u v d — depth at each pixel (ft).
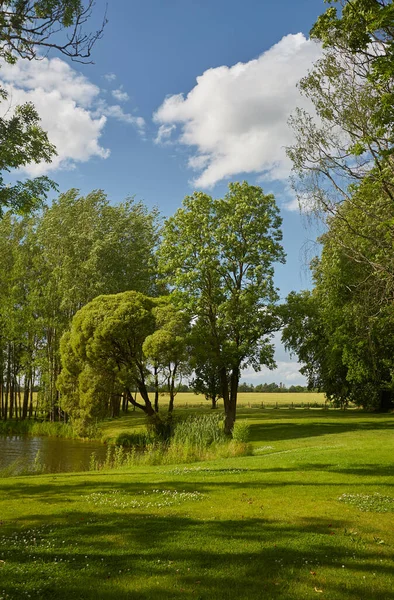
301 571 22.88
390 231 50.70
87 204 168.96
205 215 120.47
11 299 163.73
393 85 42.42
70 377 133.80
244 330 118.52
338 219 54.08
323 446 79.46
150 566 23.56
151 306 122.11
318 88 49.60
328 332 143.33
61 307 151.23
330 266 89.66
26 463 86.89
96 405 118.73
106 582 21.63
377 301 59.57
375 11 36.94
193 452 77.51
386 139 45.01
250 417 158.92
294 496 39.37
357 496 38.75
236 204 123.03
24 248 170.19
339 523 31.01
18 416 184.24
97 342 112.98
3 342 168.45
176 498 38.78
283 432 110.63
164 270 123.85
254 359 120.88
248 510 34.58
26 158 44.34
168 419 113.60
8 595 20.25
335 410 191.93
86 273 151.33
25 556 25.03
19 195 44.88
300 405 257.75
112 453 101.09
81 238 155.53
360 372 134.62
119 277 160.15
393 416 149.59
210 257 115.65
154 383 119.85
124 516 33.24
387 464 56.13
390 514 33.30
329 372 156.46
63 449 109.29
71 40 38.88
